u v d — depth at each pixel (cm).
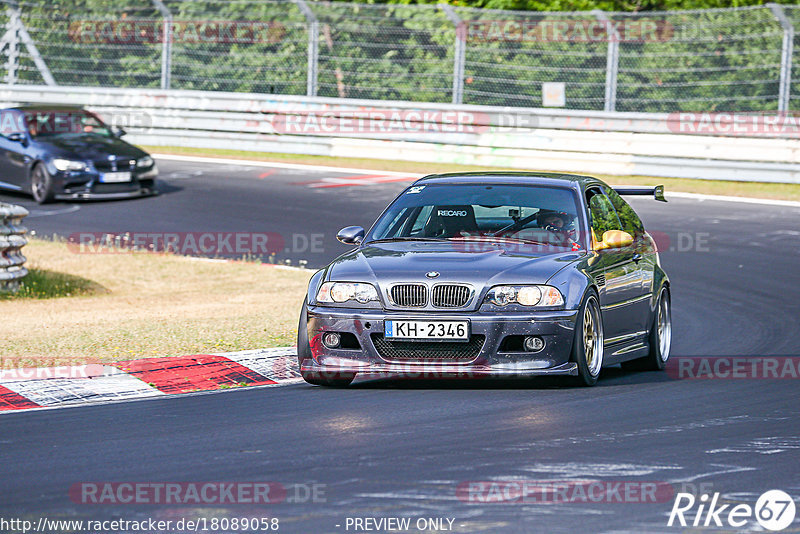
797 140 7062
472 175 3164
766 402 2547
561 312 2608
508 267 2659
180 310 4094
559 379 2750
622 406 2473
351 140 8100
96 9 9200
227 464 1975
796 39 7600
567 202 2977
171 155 8231
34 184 6662
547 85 7962
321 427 2272
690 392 2673
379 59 8544
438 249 2811
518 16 8194
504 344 2598
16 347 3256
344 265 2745
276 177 7344
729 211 6138
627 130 7412
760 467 1933
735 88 7894
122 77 9250
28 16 9231
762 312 4016
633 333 3027
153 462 1997
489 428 2238
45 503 1744
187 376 2870
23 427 2314
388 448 2075
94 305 4284
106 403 2594
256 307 4138
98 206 6519
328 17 8725
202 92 8519
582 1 9475
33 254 5338
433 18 8444
